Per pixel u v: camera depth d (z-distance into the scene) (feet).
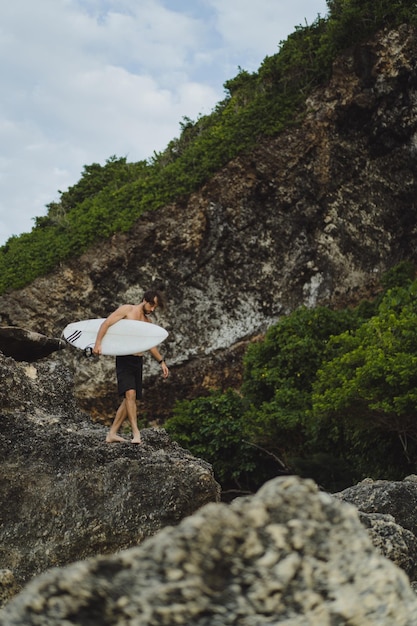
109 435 28.68
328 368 81.15
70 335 28.91
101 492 27.25
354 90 127.24
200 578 7.94
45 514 27.20
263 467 104.53
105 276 133.39
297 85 134.51
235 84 149.18
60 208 154.40
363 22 126.31
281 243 132.26
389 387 73.56
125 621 7.80
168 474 27.20
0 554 26.76
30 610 7.91
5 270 136.56
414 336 77.25
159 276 133.49
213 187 133.39
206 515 8.25
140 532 26.53
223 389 130.82
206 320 132.98
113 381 131.13
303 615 7.88
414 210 126.11
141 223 133.80
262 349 103.86
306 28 138.82
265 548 8.11
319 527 8.34
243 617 7.82
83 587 7.93
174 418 108.78
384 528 19.20
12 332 34.14
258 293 132.46
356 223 129.49
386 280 123.54
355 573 8.18
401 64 123.24
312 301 131.03
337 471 86.48
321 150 130.31
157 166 150.41
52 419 30.48
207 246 133.28
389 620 8.07
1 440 28.73
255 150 132.57
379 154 127.13
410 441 80.18
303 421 91.30
